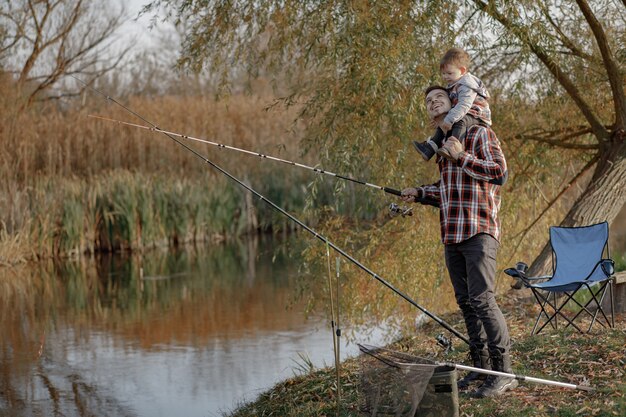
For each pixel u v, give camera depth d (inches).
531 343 231.9
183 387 292.2
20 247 679.7
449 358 233.8
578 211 326.6
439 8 289.3
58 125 825.5
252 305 456.4
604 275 241.9
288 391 246.1
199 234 805.2
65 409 273.9
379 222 341.1
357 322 339.6
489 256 187.5
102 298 498.9
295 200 841.5
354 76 296.4
